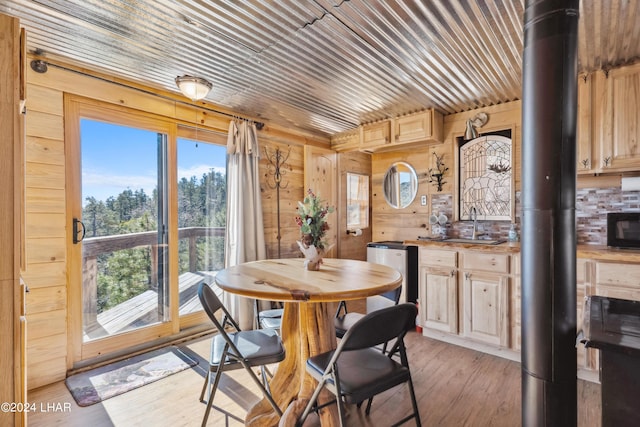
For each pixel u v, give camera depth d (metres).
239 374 2.35
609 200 2.66
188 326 3.05
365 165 4.70
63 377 2.23
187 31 1.91
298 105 3.21
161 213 2.87
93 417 1.83
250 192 3.32
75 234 2.35
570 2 1.19
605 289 2.17
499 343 2.60
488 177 3.34
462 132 3.46
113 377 2.26
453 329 2.86
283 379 1.87
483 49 2.15
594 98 2.44
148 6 1.67
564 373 1.19
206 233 3.21
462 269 2.82
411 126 3.49
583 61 2.32
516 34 1.97
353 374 1.41
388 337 1.38
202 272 3.18
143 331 2.71
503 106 3.20
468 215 3.47
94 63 2.31
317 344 1.76
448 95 2.99
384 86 2.76
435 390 2.13
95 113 2.46
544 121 1.21
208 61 2.29
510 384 2.21
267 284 1.59
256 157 3.40
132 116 2.66
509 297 2.57
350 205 4.50
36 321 2.14
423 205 3.93
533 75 1.24
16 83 1.24
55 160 2.24
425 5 1.69
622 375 0.98
